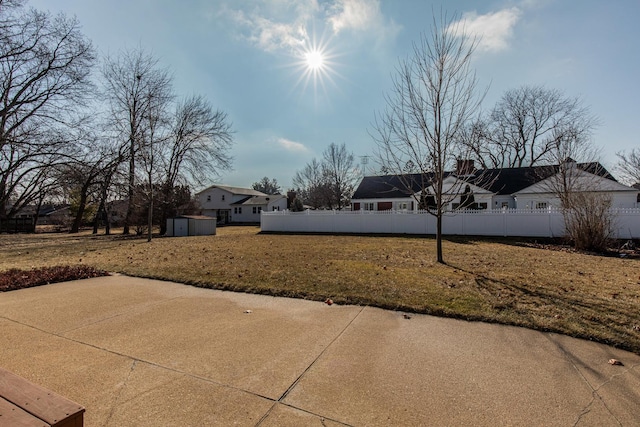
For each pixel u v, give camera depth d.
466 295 4.95
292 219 22.83
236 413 2.23
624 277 6.38
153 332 3.77
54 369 2.87
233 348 3.31
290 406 2.31
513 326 3.83
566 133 17.84
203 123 25.70
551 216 16.12
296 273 6.66
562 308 4.30
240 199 51.44
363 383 2.62
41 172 18.50
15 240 18.34
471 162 11.48
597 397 2.41
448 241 14.66
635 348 3.19
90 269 7.41
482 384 2.60
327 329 3.82
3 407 1.56
